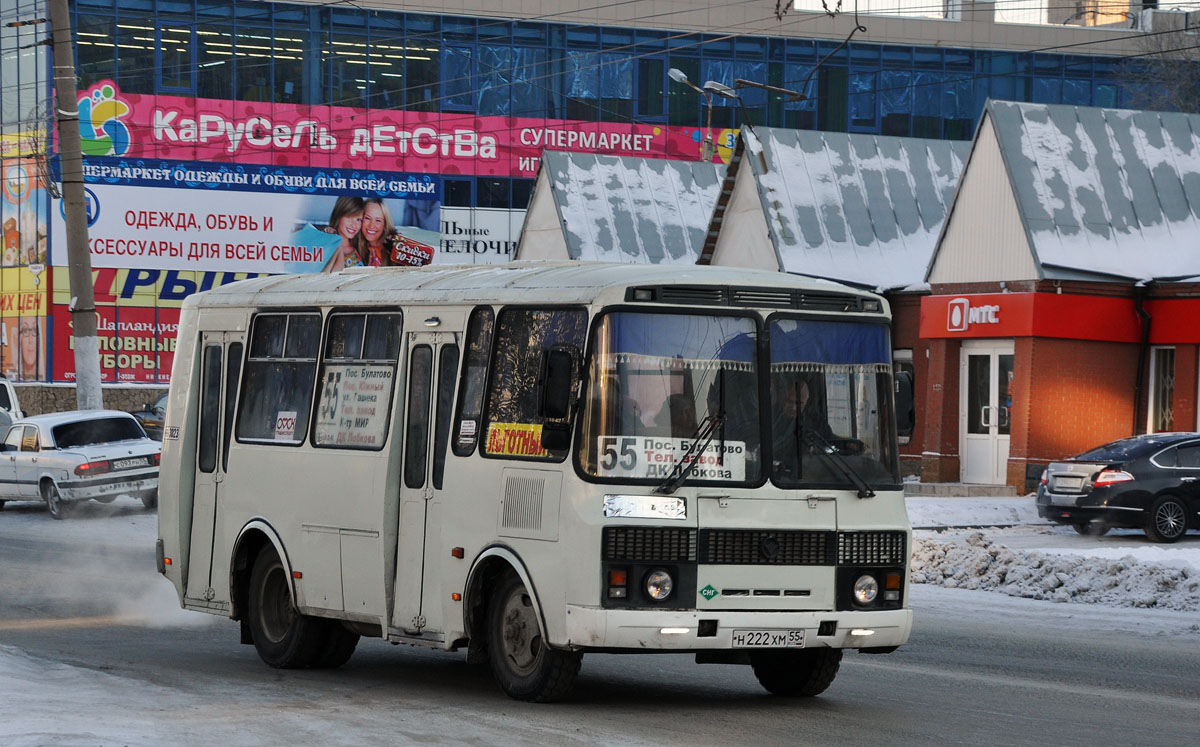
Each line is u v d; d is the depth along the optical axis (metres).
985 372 35.78
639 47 73.31
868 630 10.99
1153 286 33.56
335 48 69.50
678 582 10.54
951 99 75.81
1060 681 12.92
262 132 68.31
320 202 69.25
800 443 10.98
